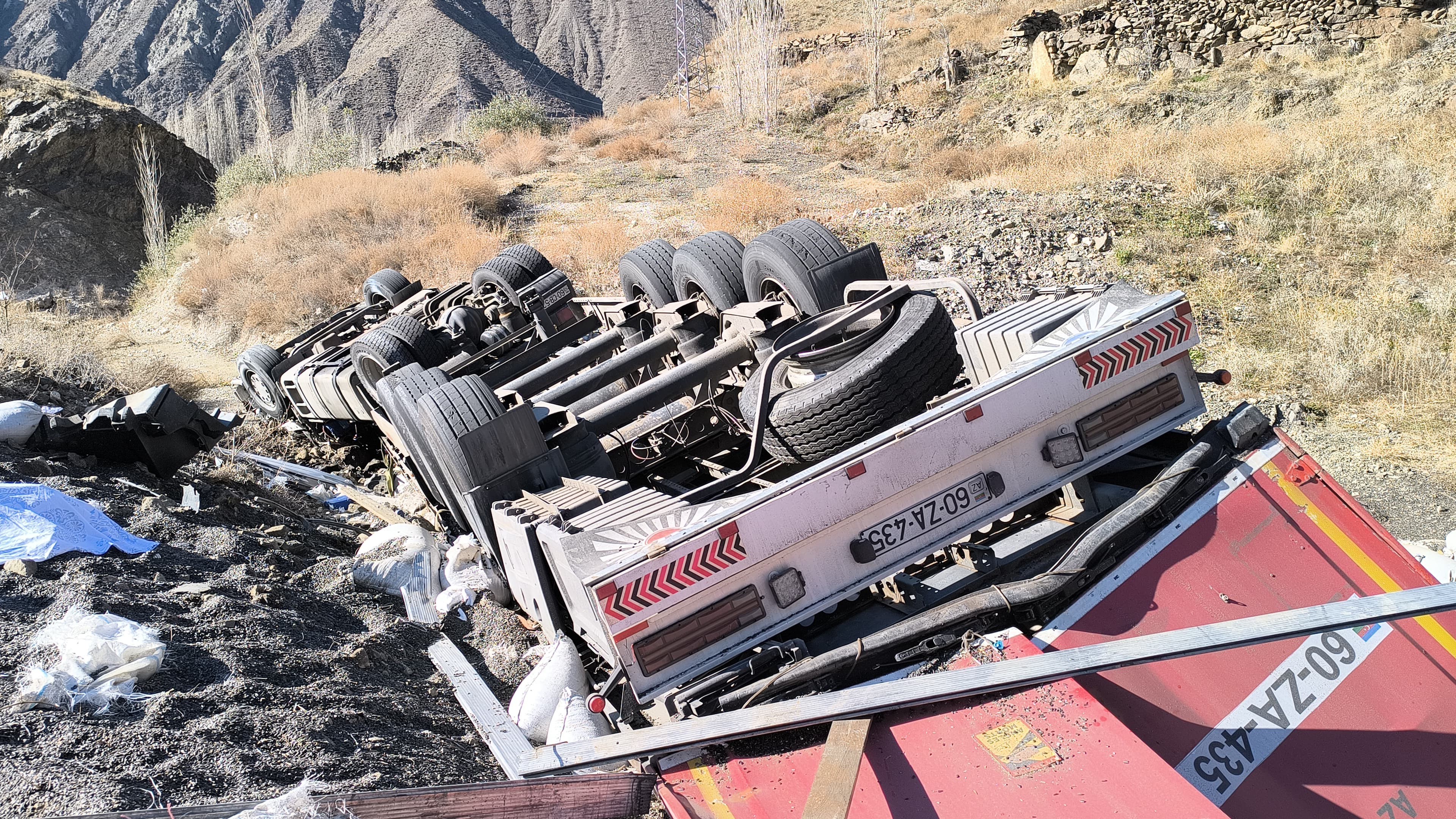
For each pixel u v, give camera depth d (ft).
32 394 29.68
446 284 48.80
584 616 13.33
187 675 13.39
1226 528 12.37
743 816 9.85
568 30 641.40
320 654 14.88
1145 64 71.97
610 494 14.46
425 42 595.06
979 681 10.15
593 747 10.93
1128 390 13.69
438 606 17.66
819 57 111.55
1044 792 9.20
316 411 29.48
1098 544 11.84
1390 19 64.54
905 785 9.70
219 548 18.61
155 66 638.12
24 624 14.03
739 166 76.02
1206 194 44.27
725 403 20.24
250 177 90.58
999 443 12.84
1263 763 10.61
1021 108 74.13
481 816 10.21
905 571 13.84
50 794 10.42
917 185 56.18
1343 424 25.84
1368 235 38.42
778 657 11.47
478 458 15.53
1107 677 10.94
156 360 44.65
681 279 22.65
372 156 106.63
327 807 9.74
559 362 22.13
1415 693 11.30
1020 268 38.42
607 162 83.76
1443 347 28.73
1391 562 12.37
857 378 14.57
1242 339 31.09
